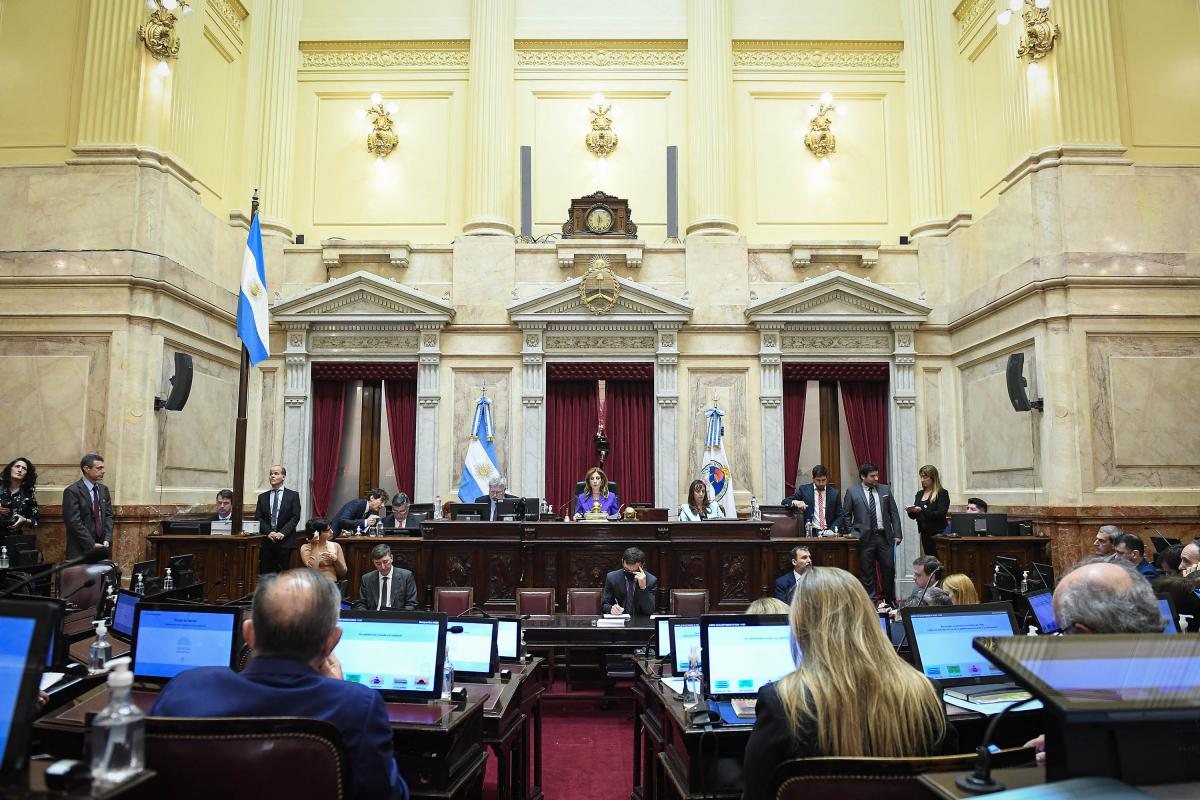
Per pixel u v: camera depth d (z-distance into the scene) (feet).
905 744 7.06
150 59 29.89
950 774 5.94
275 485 28.58
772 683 7.57
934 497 28.58
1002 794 4.56
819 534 29.01
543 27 40.65
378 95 40.06
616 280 36.17
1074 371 28.40
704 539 25.93
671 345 36.52
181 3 30.37
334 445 36.94
